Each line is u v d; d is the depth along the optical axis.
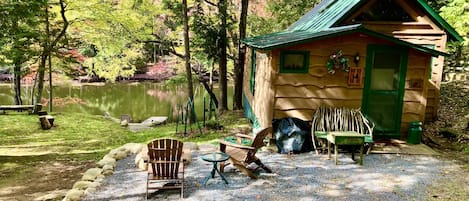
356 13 9.05
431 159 6.95
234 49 14.71
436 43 9.41
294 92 7.51
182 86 24.48
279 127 7.41
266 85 7.85
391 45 7.45
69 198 5.20
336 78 7.52
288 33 10.42
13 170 7.74
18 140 11.11
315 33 7.87
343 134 6.63
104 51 16.81
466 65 16.30
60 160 8.62
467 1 9.38
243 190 5.48
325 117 7.39
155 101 21.55
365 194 5.27
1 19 8.66
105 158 7.27
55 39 14.25
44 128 12.84
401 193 5.30
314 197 5.17
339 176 6.02
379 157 7.04
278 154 7.26
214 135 9.96
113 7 14.42
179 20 13.83
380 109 7.73
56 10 14.57
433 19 9.23
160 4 14.69
